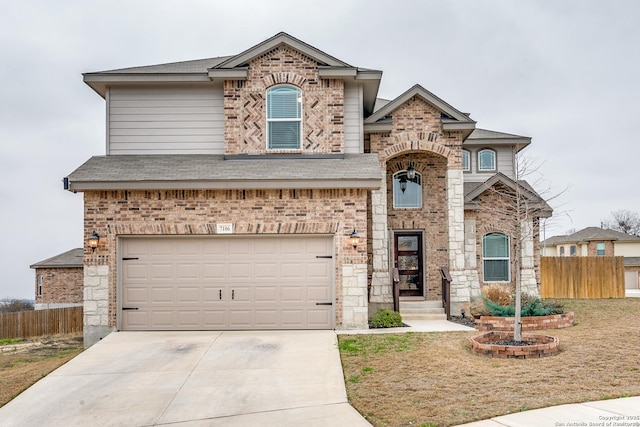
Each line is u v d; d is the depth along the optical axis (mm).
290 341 10438
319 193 11789
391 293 13898
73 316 17719
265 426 5996
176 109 13477
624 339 9156
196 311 11734
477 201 16281
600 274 19781
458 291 14211
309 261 11844
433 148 14422
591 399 6070
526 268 16281
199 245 11828
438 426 5516
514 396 6320
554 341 8680
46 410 6852
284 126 13164
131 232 11633
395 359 8562
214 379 7953
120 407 6855
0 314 16031
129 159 12875
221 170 11969
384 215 14133
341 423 5945
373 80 13469
